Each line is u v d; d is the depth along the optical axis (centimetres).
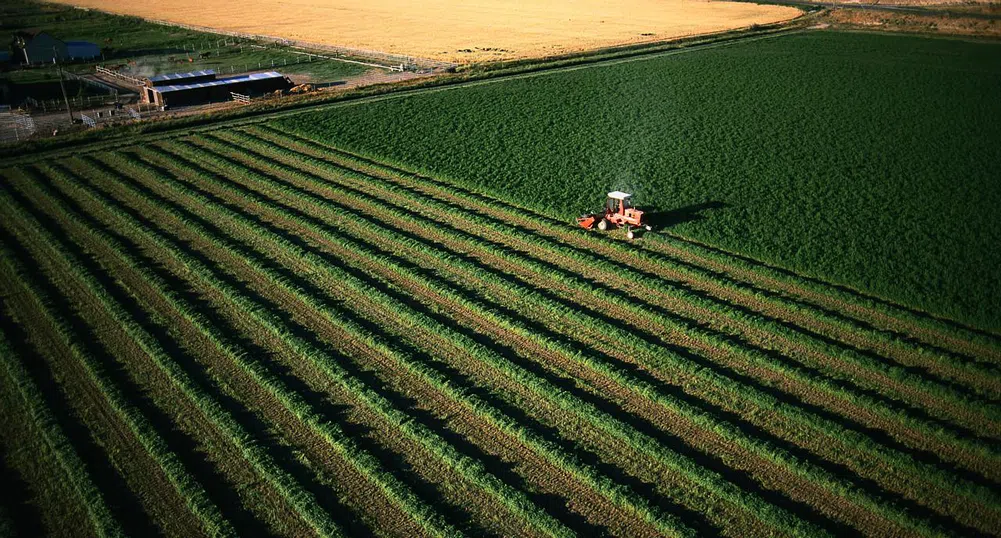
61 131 6016
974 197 4272
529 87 7256
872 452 2281
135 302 3266
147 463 2291
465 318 3116
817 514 2061
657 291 3316
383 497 2148
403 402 2570
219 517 2058
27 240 3941
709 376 2661
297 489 2155
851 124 5784
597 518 2059
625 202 3928
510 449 2341
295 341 2912
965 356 2792
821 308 3144
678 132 5681
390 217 4209
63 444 2348
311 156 5319
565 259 3644
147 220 4169
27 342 2958
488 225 4038
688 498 2123
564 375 2705
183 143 5669
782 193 4397
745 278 3428
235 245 3819
